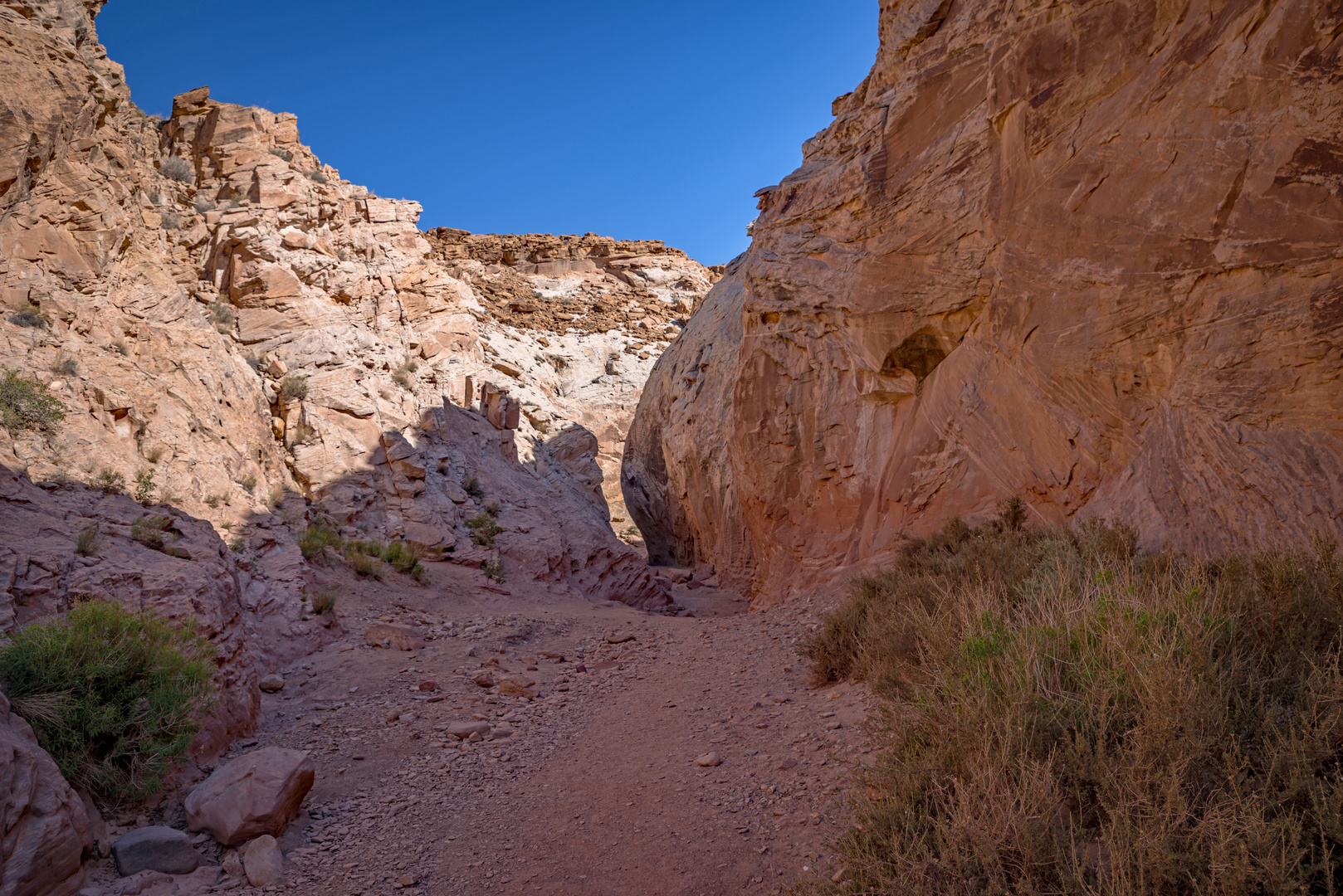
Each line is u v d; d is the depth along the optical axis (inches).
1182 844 105.7
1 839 138.9
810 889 144.8
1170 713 125.4
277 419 808.9
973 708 152.3
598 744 263.7
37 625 205.0
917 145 599.5
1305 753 112.7
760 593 781.3
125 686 205.8
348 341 943.7
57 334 569.6
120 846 168.7
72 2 708.7
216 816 183.8
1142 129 409.4
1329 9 325.1
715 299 1364.4
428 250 1293.1
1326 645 152.4
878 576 440.1
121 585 264.8
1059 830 117.3
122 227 676.1
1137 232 404.2
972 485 526.3
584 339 2357.3
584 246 3024.1
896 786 146.5
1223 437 334.0
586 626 561.6
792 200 757.3
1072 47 452.4
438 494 866.8
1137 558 270.1
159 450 561.3
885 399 641.0
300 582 498.9
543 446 1330.0
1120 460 413.7
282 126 1093.8
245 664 295.9
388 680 362.0
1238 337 342.0
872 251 631.2
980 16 552.7
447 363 1167.6
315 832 193.3
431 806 210.5
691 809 197.2
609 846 181.0
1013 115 495.2
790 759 221.9
